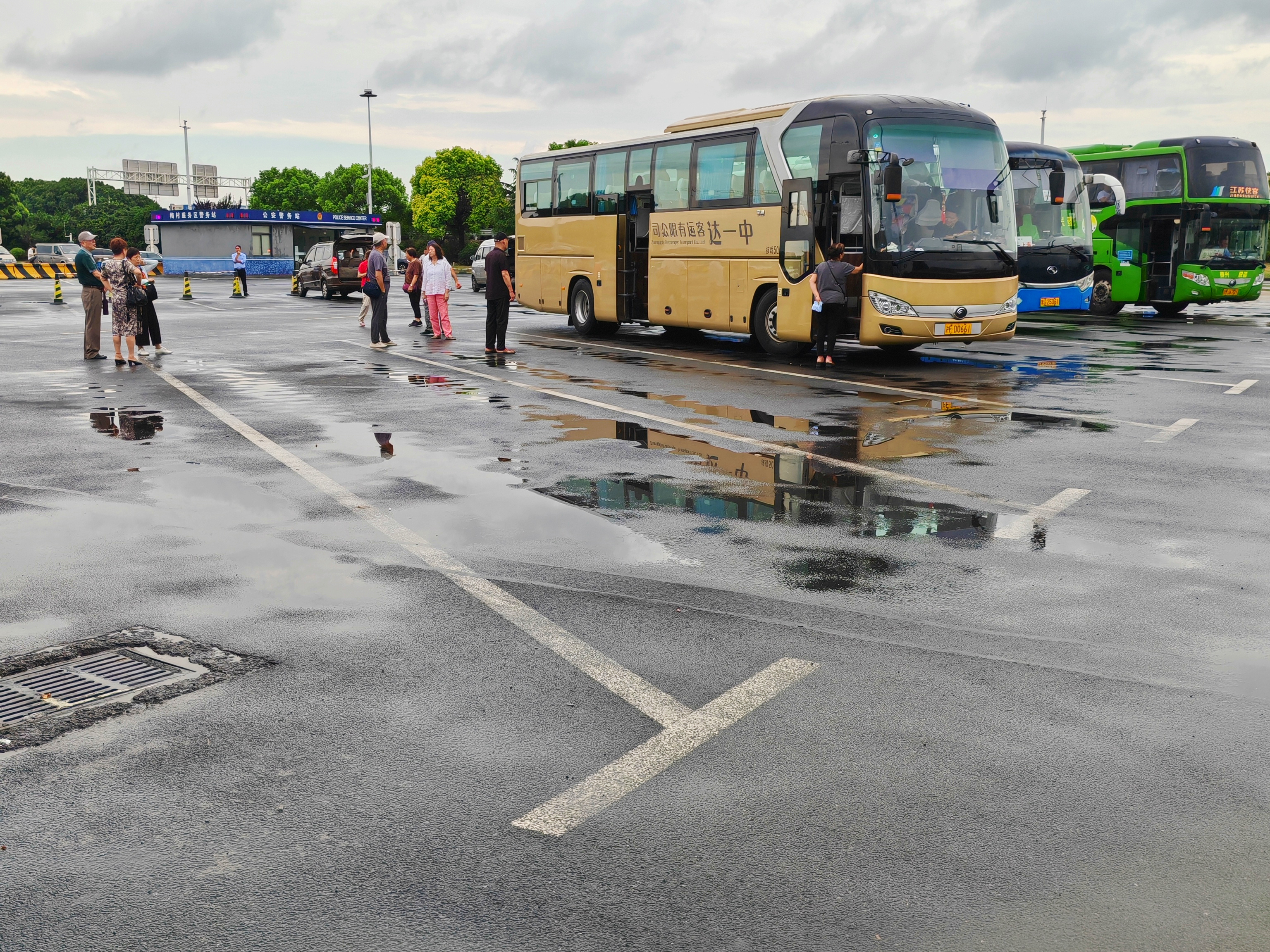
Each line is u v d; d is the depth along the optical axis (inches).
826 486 335.9
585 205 886.4
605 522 291.6
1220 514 303.3
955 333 657.6
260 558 259.3
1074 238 955.3
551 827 142.3
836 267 643.5
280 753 162.9
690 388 563.5
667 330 939.3
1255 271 1051.3
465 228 4256.9
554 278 931.3
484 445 400.5
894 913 124.1
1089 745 165.0
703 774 156.2
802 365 676.1
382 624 216.1
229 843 139.0
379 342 789.2
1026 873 132.0
